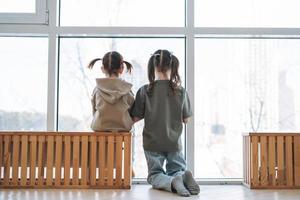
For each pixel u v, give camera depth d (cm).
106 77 220
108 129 214
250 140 217
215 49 251
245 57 252
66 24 247
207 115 249
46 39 249
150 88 217
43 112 247
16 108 247
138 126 248
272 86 251
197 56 251
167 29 242
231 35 245
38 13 241
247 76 251
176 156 216
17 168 212
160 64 217
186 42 243
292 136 217
